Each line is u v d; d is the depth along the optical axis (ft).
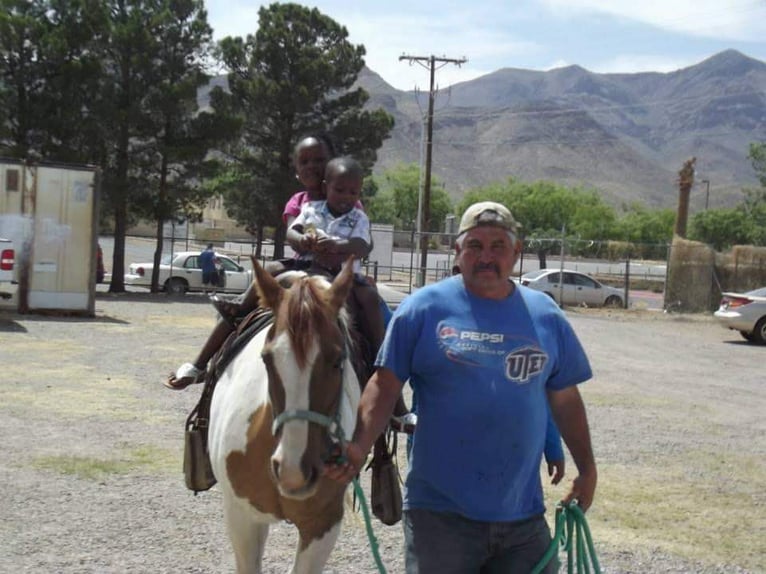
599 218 383.86
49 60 92.17
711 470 31.99
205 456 17.44
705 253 113.70
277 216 116.37
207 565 20.35
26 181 69.97
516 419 12.61
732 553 23.15
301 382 12.46
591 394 47.70
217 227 277.64
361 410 12.88
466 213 13.14
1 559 20.06
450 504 12.92
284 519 15.06
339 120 118.32
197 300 95.86
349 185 17.60
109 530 22.30
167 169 103.55
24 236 70.08
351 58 116.98
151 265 108.27
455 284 13.10
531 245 209.36
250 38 116.98
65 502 24.27
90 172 71.31
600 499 27.45
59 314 71.77
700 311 113.80
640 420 40.93
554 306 13.35
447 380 12.64
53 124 92.68
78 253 71.56
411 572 13.04
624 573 21.26
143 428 33.42
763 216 312.09
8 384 40.88
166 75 100.22
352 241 16.89
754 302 79.71
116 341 57.62
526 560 13.07
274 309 13.46
